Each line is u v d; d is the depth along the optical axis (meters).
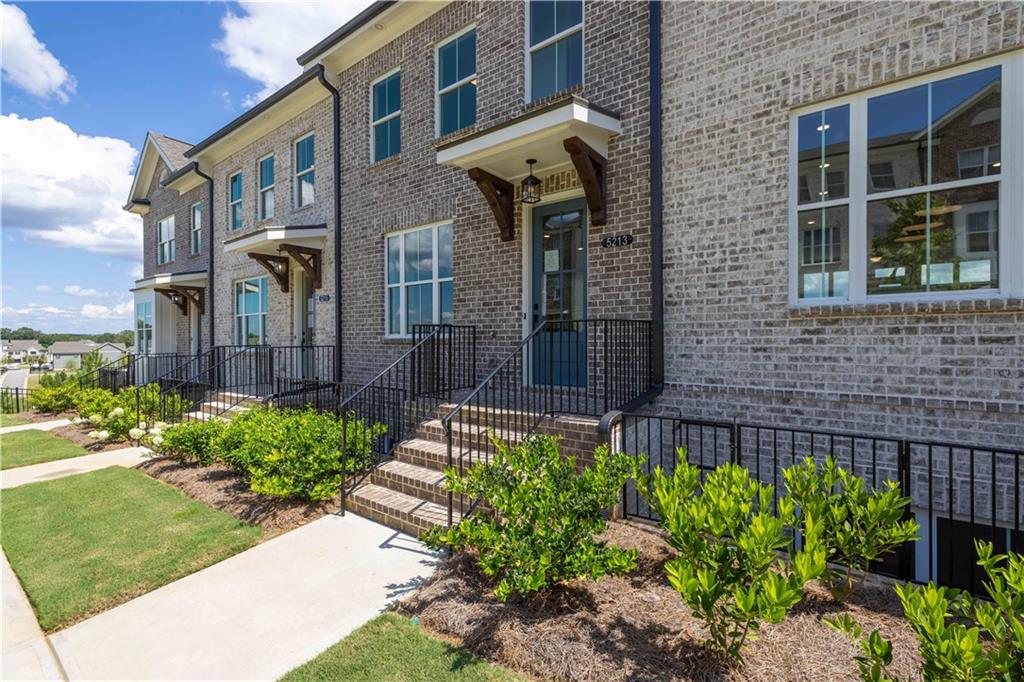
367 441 5.52
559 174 6.10
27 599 3.60
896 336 3.93
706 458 4.86
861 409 4.07
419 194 7.80
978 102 3.69
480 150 5.54
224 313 12.78
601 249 5.59
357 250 8.91
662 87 5.16
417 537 4.40
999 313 3.54
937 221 3.86
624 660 2.53
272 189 11.28
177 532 4.68
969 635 1.66
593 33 5.73
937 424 3.78
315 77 9.20
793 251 4.44
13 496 5.92
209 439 6.68
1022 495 3.47
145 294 16.36
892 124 4.02
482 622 2.95
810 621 2.81
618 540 3.81
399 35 8.15
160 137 15.95
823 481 3.20
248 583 3.69
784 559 3.46
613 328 5.45
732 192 4.73
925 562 3.83
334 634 3.02
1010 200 3.57
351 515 4.98
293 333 10.72
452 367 6.98
